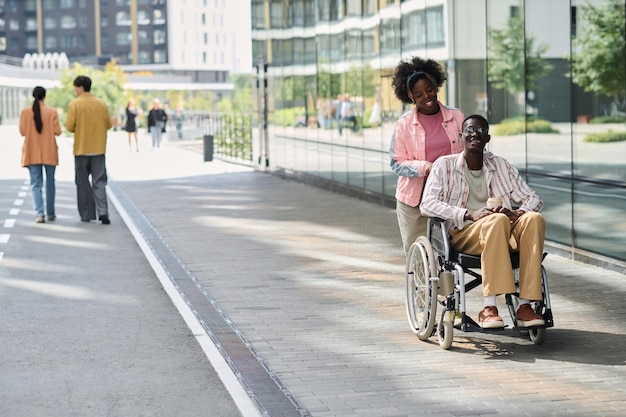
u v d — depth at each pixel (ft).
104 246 49.39
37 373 25.25
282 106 95.25
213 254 46.44
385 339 28.94
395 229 55.52
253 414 21.42
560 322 30.94
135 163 119.55
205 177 96.02
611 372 24.89
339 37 76.89
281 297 35.76
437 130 29.76
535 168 47.52
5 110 339.98
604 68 41.27
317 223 58.59
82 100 58.29
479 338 28.86
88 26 654.53
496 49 50.93
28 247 48.91
